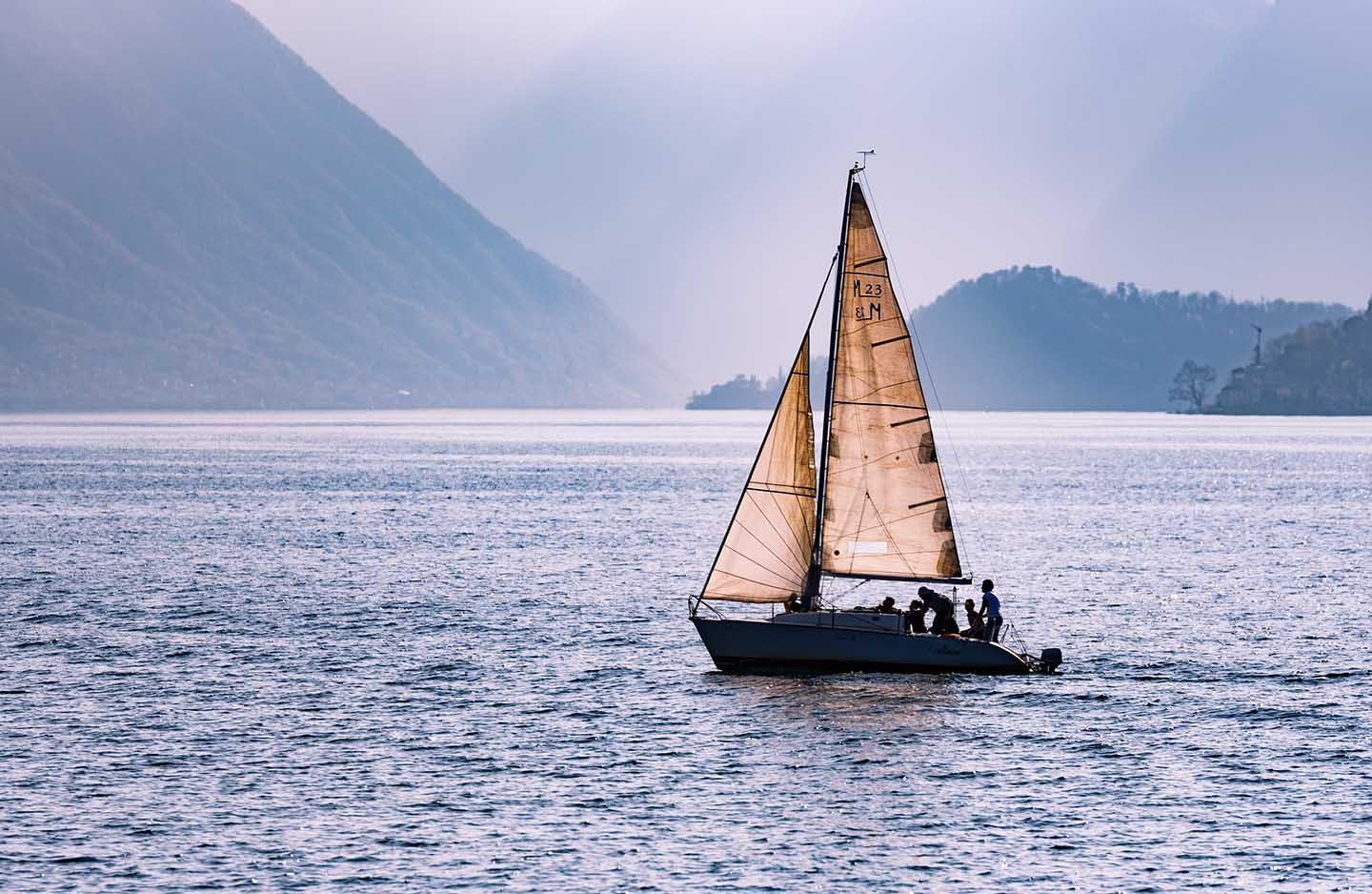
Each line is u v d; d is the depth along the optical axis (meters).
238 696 113.69
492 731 103.25
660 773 93.56
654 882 76.00
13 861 77.88
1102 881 76.38
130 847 79.88
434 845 80.56
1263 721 106.69
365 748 98.62
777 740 101.25
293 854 79.19
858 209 117.62
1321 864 78.38
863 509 119.06
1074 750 99.19
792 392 118.31
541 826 83.62
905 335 117.69
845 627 118.94
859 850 80.38
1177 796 89.44
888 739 101.44
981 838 82.44
